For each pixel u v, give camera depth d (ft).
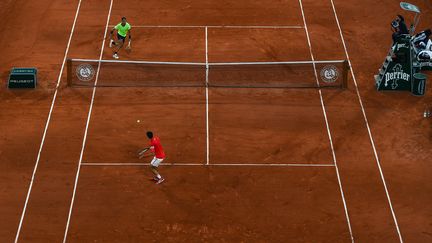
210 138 67.00
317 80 75.66
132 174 62.49
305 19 87.04
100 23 84.99
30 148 65.00
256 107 71.46
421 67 78.54
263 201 60.03
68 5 88.53
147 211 58.70
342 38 83.41
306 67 77.77
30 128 67.51
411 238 56.90
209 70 76.84
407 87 74.43
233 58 78.95
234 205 59.57
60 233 56.34
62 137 66.49
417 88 73.46
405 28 75.25
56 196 59.88
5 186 60.64
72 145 65.57
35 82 73.05
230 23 85.87
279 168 63.67
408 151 66.13
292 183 61.98
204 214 58.59
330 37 83.51
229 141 66.74
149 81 74.84
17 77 72.13
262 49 80.84
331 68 75.82
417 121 70.23
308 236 56.85
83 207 58.90
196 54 79.46
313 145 66.54
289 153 65.41
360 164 64.34
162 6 88.99
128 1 89.81
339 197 60.64
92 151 64.90
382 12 88.89
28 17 85.71
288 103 72.18
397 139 67.67
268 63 76.48
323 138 67.46
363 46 82.02
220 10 88.58
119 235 56.34
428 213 59.31
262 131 68.13
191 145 66.03
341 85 74.95
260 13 88.12
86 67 75.00
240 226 57.57
